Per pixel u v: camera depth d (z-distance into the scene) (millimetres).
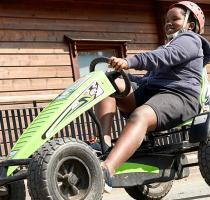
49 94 12359
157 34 14625
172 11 5363
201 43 5188
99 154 4773
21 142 4355
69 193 4191
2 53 12023
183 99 5016
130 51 14070
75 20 13219
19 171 4668
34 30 12539
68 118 4445
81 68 13398
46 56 12617
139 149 5051
